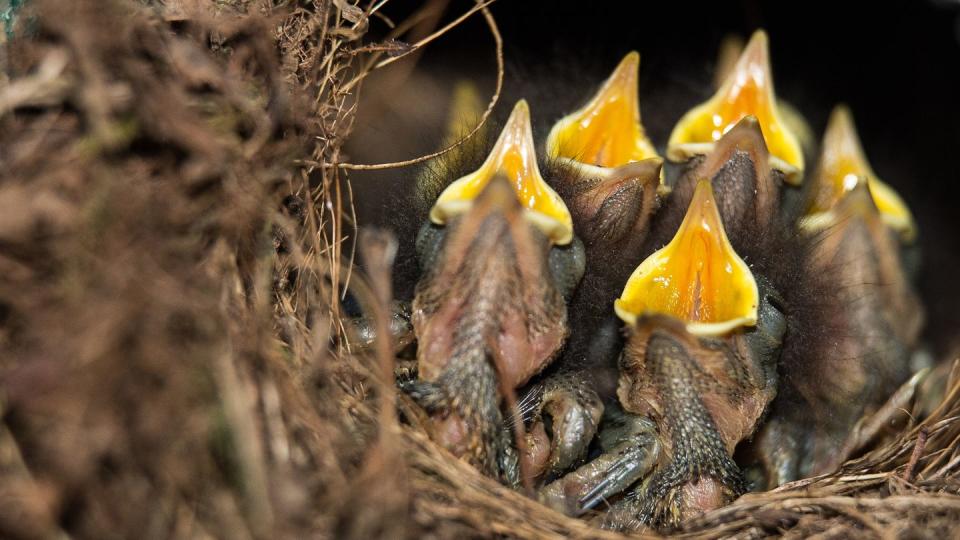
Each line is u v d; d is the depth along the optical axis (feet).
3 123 1.16
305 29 1.25
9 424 1.12
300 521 1.14
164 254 1.15
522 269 1.23
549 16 1.44
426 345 1.24
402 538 1.15
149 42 1.19
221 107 1.20
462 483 1.19
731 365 1.24
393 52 1.30
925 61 1.46
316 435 1.17
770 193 1.30
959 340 1.40
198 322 1.15
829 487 1.23
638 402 1.26
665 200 1.32
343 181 1.29
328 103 1.26
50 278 1.14
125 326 1.13
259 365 1.17
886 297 1.32
